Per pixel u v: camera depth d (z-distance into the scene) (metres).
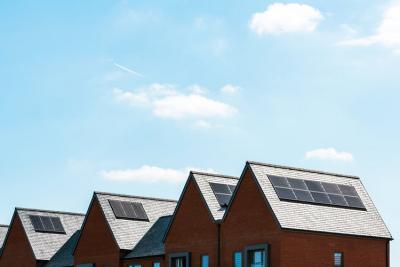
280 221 32.69
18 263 49.62
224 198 38.06
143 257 40.53
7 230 55.94
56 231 50.12
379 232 35.78
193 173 38.66
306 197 34.94
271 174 35.22
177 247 38.50
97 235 43.78
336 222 34.66
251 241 34.09
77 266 44.75
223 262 35.50
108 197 44.66
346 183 37.81
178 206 39.00
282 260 32.34
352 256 34.53
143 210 45.00
